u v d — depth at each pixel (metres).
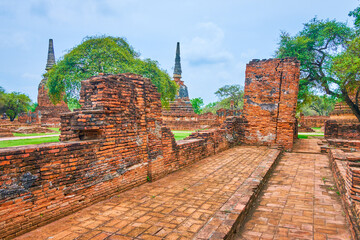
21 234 3.99
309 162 10.47
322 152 12.52
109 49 19.38
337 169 7.18
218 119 37.59
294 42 20.05
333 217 5.21
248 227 4.88
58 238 3.90
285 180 7.93
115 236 3.98
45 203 4.36
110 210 5.04
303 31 21.30
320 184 7.43
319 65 20.81
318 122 42.97
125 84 6.37
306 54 19.86
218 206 5.27
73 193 4.88
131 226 4.34
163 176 7.76
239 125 14.74
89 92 6.06
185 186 6.73
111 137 5.84
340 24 19.66
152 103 7.37
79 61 19.09
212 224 4.28
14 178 3.92
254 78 14.16
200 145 10.37
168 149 8.05
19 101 54.56
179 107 41.44
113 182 5.91
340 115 22.75
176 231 4.16
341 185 6.21
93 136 5.92
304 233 4.58
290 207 5.79
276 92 13.70
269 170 8.50
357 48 13.89
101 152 5.55
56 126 43.62
